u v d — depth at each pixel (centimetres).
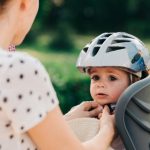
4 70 221
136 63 287
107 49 284
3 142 225
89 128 274
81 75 856
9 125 226
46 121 228
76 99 820
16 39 244
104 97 288
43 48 2172
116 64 282
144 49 293
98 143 253
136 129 268
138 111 268
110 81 288
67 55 2028
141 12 2516
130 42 288
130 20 2522
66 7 2436
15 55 224
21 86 222
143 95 268
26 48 2138
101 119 271
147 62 293
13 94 221
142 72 295
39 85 226
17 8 238
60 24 2369
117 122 266
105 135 260
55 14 2394
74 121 277
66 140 232
